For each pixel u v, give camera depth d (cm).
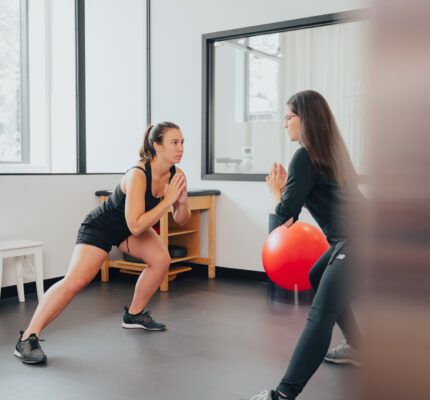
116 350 276
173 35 491
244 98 461
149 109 509
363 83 25
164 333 306
